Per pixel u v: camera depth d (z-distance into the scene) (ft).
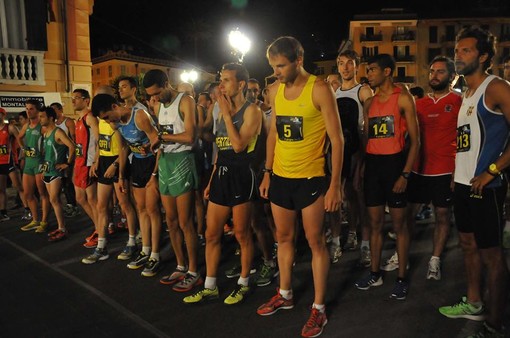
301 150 10.64
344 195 17.25
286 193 11.01
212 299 12.97
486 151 9.78
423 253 16.60
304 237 18.88
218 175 12.41
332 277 14.48
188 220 13.66
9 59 40.27
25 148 21.86
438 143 13.82
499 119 9.61
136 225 17.42
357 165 15.42
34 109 21.42
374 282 13.50
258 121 12.10
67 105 43.70
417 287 13.44
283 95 10.78
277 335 10.87
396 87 12.71
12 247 19.24
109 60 171.83
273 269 14.47
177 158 13.47
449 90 14.25
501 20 143.64
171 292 13.75
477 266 11.13
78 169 18.11
